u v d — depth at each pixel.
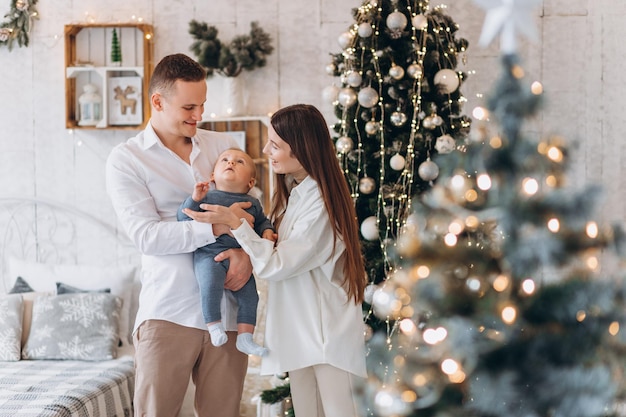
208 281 2.67
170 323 2.73
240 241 2.62
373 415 2.16
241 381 2.85
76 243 4.97
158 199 2.82
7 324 4.34
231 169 2.77
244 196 2.79
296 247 2.63
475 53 4.70
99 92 4.89
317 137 2.73
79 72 4.89
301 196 2.74
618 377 1.85
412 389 1.98
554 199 1.87
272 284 2.75
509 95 1.91
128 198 2.75
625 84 4.69
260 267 2.60
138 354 2.77
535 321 1.87
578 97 4.71
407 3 3.79
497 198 1.91
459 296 1.91
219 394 2.80
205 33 4.65
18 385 3.78
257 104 4.81
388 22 3.70
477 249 1.97
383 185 3.72
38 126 4.97
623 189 4.70
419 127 3.78
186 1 4.83
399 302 2.37
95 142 4.95
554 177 1.98
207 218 2.62
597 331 1.83
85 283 4.67
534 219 1.87
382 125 3.72
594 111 4.70
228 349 2.80
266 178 4.79
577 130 4.70
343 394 2.69
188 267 2.76
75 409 3.50
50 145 4.97
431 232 2.08
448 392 1.93
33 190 4.99
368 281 3.71
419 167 3.70
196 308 2.75
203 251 2.72
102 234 4.95
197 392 2.83
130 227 2.71
